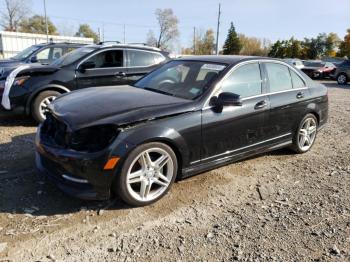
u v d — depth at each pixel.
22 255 2.77
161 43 60.69
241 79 4.37
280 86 4.90
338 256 2.92
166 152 3.61
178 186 4.13
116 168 3.30
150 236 3.11
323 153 5.62
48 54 10.48
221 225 3.34
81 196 3.29
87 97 3.99
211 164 4.09
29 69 6.52
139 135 3.37
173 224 3.32
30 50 11.14
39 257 2.76
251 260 2.83
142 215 3.46
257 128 4.50
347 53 64.38
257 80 4.57
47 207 3.50
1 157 4.75
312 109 5.32
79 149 3.30
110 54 7.30
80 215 3.39
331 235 3.23
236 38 70.94
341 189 4.24
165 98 3.92
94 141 3.29
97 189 3.30
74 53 7.47
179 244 3.01
